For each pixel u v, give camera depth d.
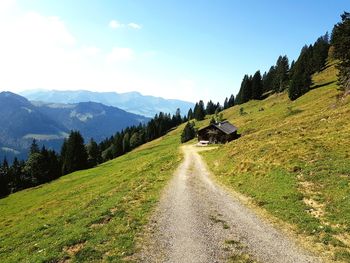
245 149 54.19
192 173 50.00
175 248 19.83
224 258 18.36
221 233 22.38
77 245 21.25
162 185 40.03
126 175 63.19
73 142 155.25
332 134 46.09
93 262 18.38
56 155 170.00
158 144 169.25
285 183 32.34
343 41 78.75
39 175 144.38
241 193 34.31
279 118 109.25
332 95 103.81
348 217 22.78
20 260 21.38
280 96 173.75
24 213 55.66
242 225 24.06
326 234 20.92
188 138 144.62
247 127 123.06
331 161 34.62
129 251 19.41
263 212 27.06
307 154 38.47
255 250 19.44
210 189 37.50
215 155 67.38
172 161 67.25
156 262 17.95
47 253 20.55
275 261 17.92
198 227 23.66
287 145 44.69
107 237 21.95
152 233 22.45
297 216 24.61
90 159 174.50
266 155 43.75
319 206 25.75
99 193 48.72
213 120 164.25
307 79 140.38
